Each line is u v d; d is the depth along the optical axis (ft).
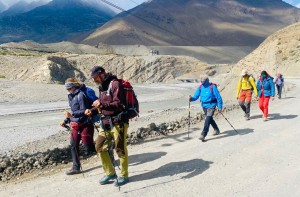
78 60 563.48
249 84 45.01
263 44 402.52
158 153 30.55
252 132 36.63
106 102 22.08
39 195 22.02
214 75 638.53
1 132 54.19
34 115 84.38
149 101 133.39
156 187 21.86
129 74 604.08
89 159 30.53
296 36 362.33
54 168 28.76
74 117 26.78
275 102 68.80
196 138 35.73
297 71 303.07
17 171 27.76
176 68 645.92
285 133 35.35
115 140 22.47
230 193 20.44
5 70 381.81
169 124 41.34
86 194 21.45
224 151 29.37
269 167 24.75
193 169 25.08
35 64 395.55
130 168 26.58
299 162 25.48
